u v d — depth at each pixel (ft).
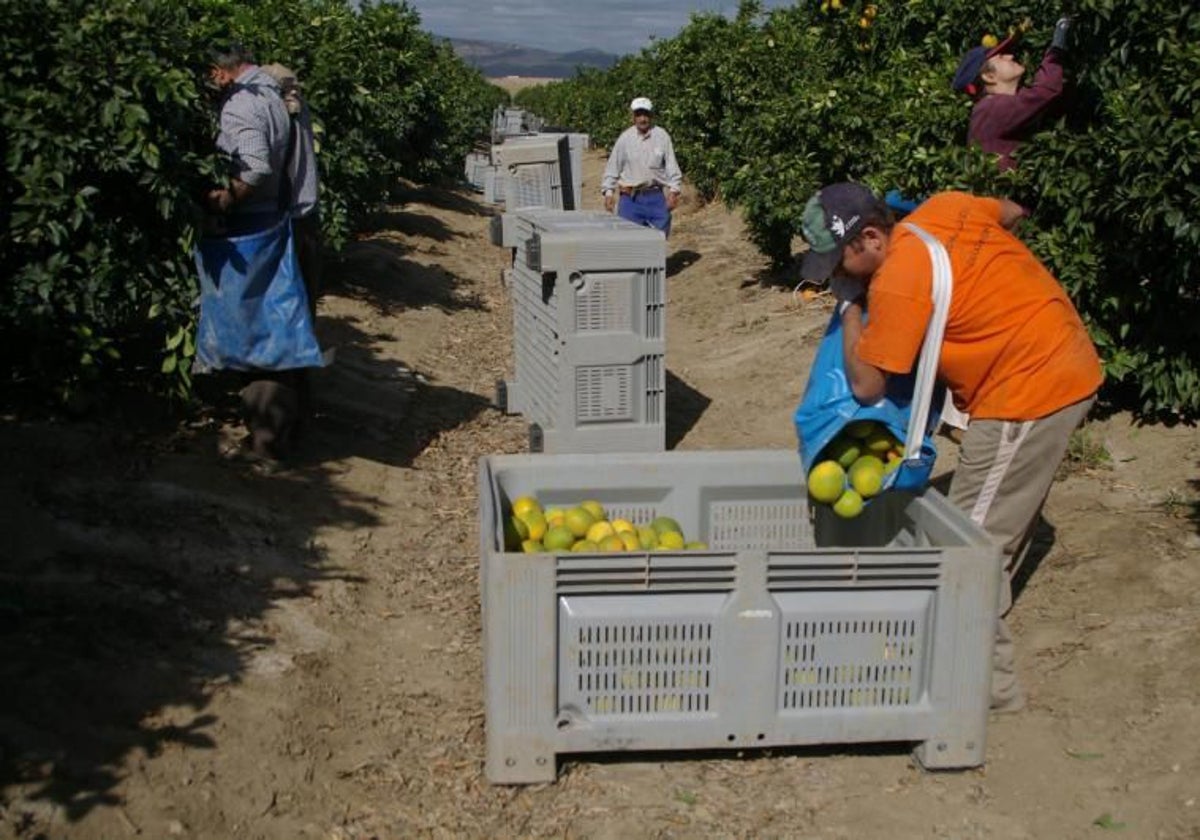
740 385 30.55
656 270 21.95
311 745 13.85
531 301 24.18
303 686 14.94
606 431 22.41
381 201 53.11
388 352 32.91
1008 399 13.88
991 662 13.14
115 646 14.52
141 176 19.42
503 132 95.81
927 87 27.53
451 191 80.38
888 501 15.37
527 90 254.47
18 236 18.88
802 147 37.83
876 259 13.37
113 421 20.97
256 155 20.47
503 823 12.74
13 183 19.43
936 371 13.56
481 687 15.67
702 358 33.94
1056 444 13.97
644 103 44.11
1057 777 13.43
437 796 13.24
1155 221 20.70
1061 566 18.26
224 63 20.99
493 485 14.73
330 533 19.63
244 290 20.42
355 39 48.55
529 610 12.64
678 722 12.98
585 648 12.79
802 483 16.30
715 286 44.27
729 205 44.78
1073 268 22.08
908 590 12.96
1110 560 18.04
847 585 12.85
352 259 44.55
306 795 12.99
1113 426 22.94
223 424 22.38
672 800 13.12
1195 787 12.82
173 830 11.92
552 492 16.05
